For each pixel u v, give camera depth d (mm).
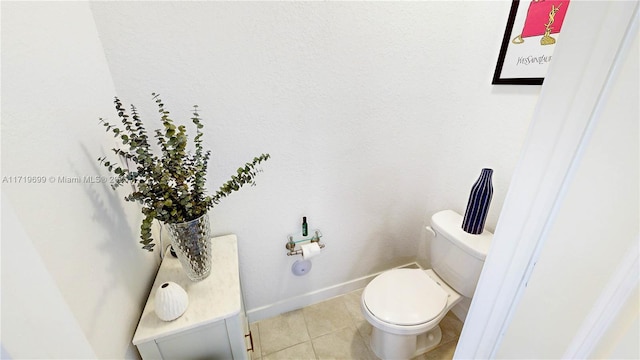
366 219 1592
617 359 369
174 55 931
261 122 1129
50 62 583
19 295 448
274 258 1460
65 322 521
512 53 1104
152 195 746
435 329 1517
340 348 1443
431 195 1692
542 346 477
